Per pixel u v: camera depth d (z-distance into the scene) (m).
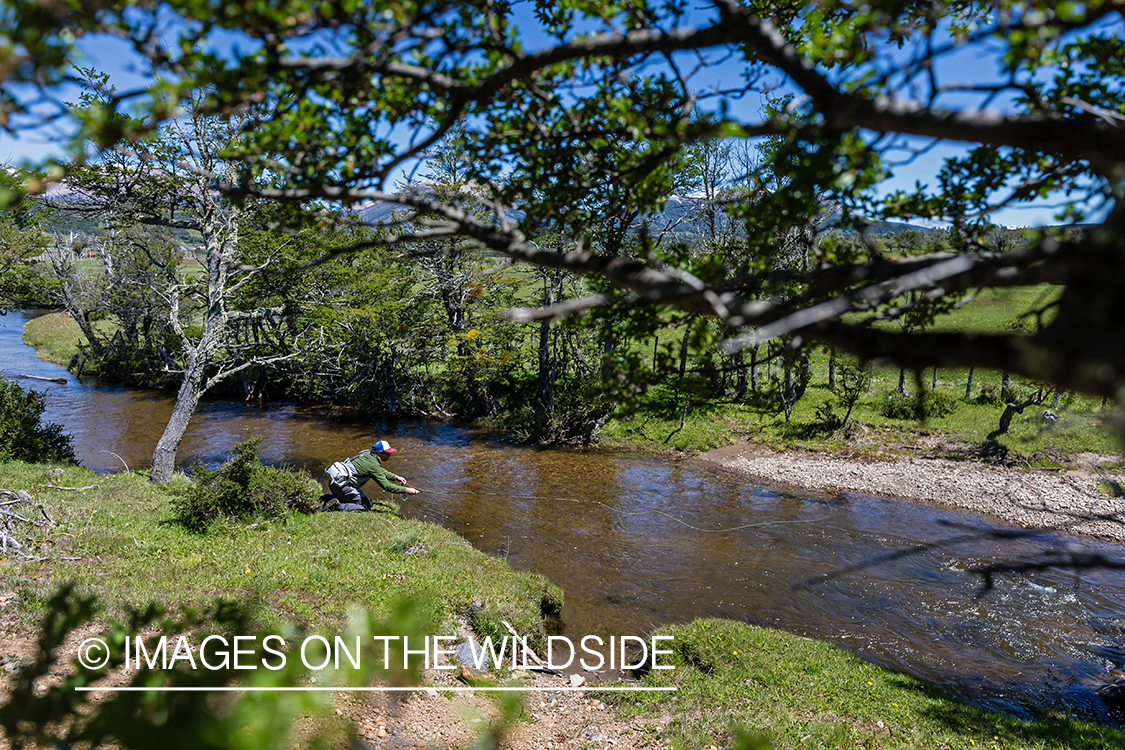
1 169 1.76
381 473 16.31
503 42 2.44
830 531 17.00
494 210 2.98
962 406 27.14
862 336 1.73
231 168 13.41
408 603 1.47
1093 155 1.60
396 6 2.06
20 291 20.95
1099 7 1.69
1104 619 12.12
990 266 1.52
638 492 20.28
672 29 2.04
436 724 6.75
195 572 10.20
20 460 17.59
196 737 1.18
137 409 30.83
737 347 1.73
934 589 13.41
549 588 12.27
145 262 34.34
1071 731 8.07
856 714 8.26
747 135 2.24
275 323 20.55
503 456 24.45
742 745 1.45
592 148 3.12
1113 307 1.30
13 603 7.91
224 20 1.79
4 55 1.50
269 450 24.58
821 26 3.00
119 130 1.78
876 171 2.12
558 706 8.55
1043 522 17.00
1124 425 1.26
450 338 13.17
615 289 3.35
